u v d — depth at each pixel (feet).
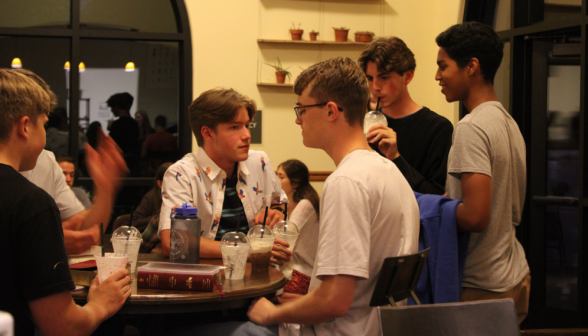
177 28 15.02
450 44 5.80
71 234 5.44
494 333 3.86
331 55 15.06
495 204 5.44
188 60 14.62
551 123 11.99
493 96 5.84
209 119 6.21
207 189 6.48
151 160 15.39
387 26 15.25
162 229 6.10
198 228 5.38
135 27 14.97
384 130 6.19
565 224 11.73
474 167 5.20
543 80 12.07
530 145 12.25
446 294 5.19
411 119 7.54
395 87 7.32
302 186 10.71
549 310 11.93
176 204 6.12
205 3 14.61
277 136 14.97
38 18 14.58
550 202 11.85
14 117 4.06
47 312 3.92
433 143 7.21
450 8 14.55
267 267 5.64
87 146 5.53
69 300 4.03
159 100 15.35
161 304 4.49
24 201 3.92
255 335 4.96
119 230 5.26
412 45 15.33
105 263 4.57
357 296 4.31
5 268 3.88
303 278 8.17
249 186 6.82
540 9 11.94
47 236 3.94
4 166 3.98
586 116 10.21
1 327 1.75
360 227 4.03
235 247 5.15
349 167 4.24
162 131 15.40
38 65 14.74
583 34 10.30
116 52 15.12
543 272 12.06
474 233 5.52
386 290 4.09
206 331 5.01
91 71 15.03
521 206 5.81
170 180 6.28
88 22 14.85
